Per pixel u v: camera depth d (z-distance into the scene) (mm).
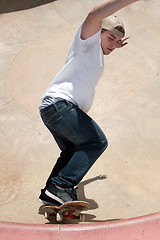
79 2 6043
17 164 3439
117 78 4531
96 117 3994
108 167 3346
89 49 2398
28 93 4355
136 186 3088
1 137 3766
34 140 3746
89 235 2146
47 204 2738
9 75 4613
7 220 2645
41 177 3285
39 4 5938
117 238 2111
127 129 3826
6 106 4164
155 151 3533
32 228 2188
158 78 4535
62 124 2467
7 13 5707
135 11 5828
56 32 5410
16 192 3080
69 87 2469
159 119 3953
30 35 5340
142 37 5277
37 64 4789
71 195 2641
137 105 4137
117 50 4957
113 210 2846
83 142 2545
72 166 2553
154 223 2156
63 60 4875
